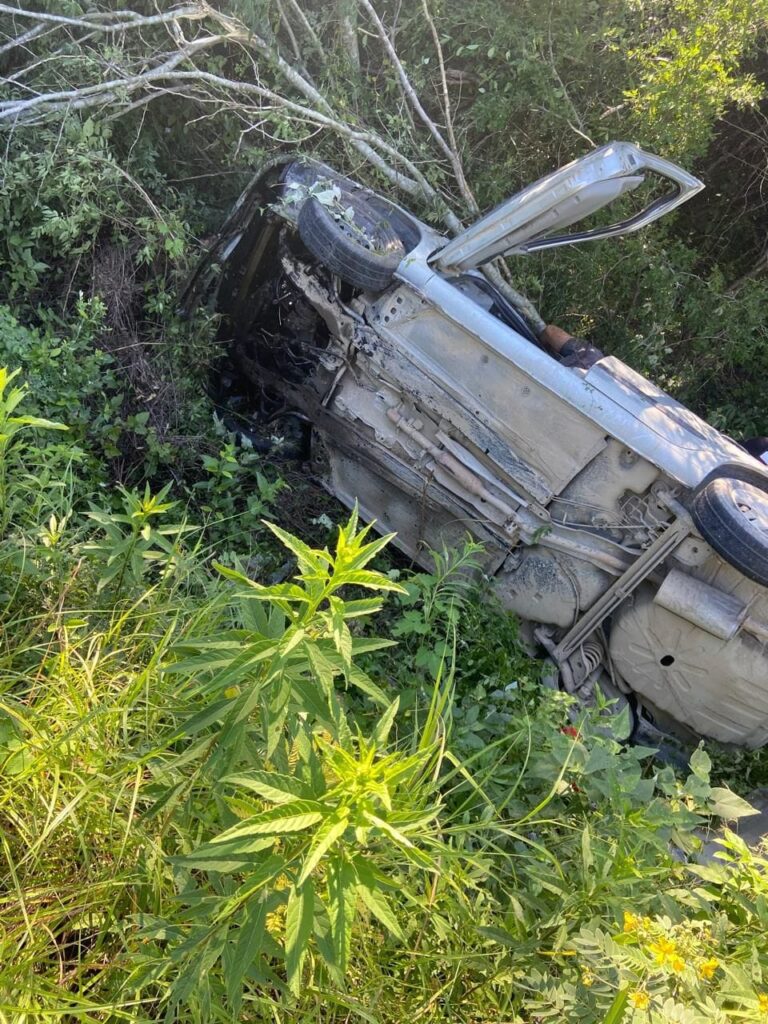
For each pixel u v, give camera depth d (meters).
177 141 5.50
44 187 4.45
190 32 5.20
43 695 1.83
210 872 1.57
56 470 3.25
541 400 3.77
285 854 1.45
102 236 4.74
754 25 5.84
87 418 3.79
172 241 4.44
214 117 5.36
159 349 4.43
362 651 1.64
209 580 2.65
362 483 4.35
